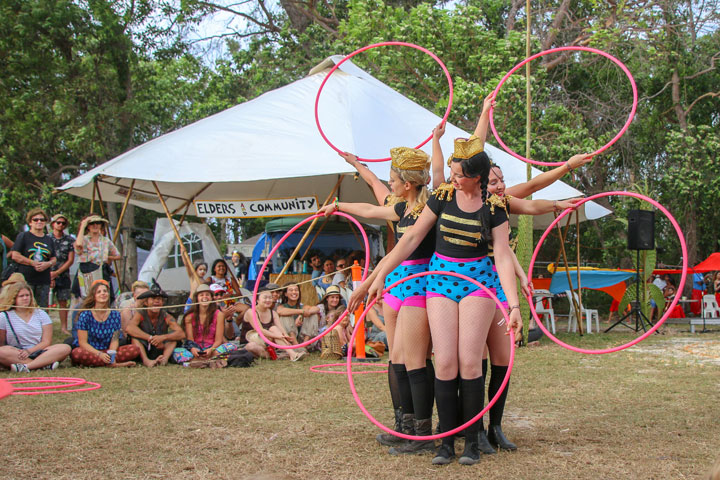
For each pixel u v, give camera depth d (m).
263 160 8.80
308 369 6.95
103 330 7.14
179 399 5.22
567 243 20.25
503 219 3.62
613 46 17.62
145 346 7.37
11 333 6.78
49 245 9.10
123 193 11.27
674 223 3.65
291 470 3.41
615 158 19.69
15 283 6.90
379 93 10.27
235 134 9.28
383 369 6.93
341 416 4.62
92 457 3.61
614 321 14.27
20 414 4.64
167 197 11.73
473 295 3.61
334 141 8.99
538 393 5.49
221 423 4.40
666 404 5.05
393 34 16.47
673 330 12.16
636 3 17.41
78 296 8.77
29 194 19.28
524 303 9.18
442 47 15.92
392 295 3.98
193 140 9.26
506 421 4.51
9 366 6.66
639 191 17.44
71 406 4.93
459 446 3.90
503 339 3.81
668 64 18.56
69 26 18.62
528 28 9.41
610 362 7.38
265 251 14.01
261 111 9.73
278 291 8.51
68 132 18.78
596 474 3.34
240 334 8.31
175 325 7.40
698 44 19.25
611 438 4.04
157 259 10.45
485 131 4.55
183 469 3.42
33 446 3.81
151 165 8.87
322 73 10.45
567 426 4.35
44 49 18.23
